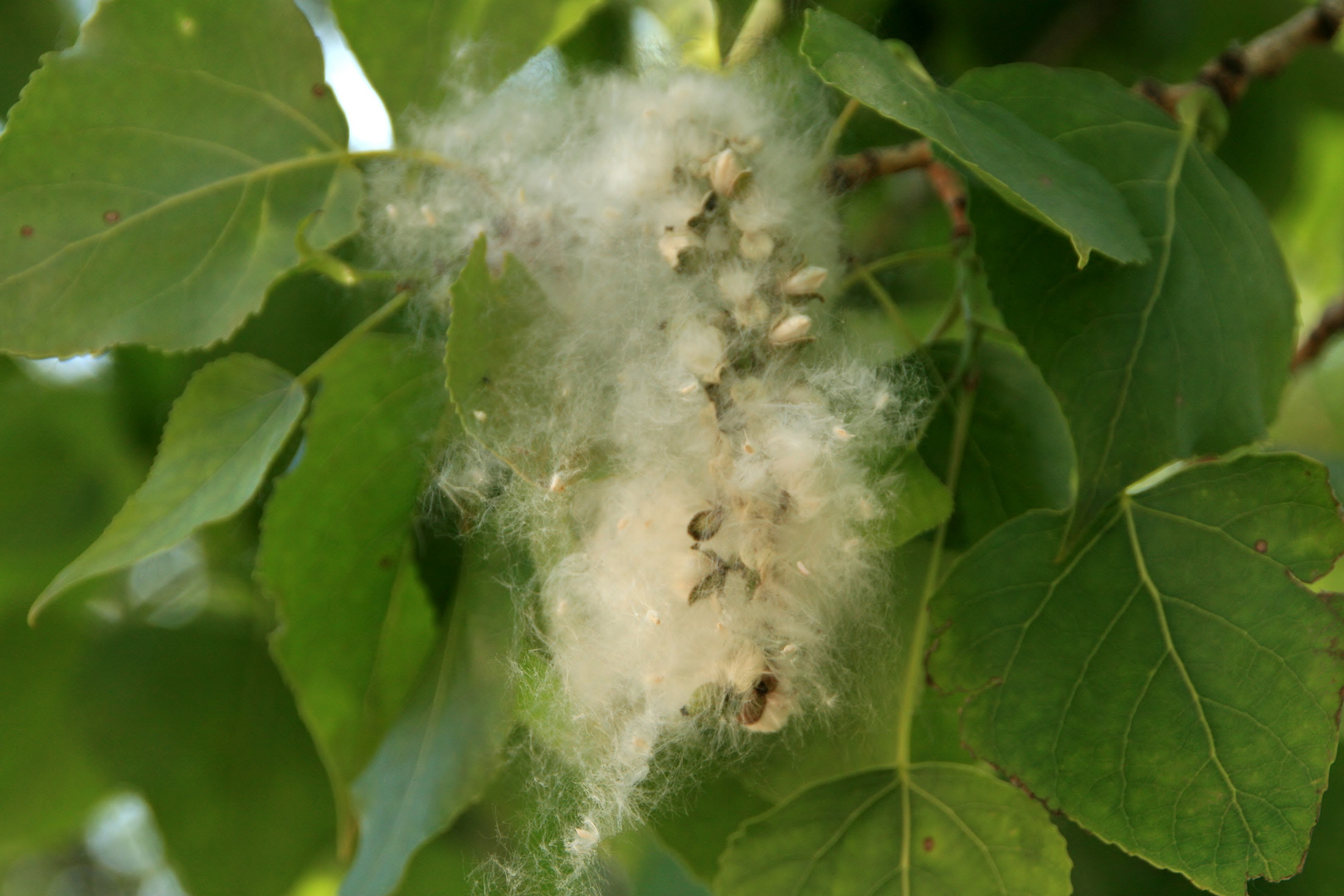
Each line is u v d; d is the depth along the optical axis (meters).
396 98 0.59
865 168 0.60
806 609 0.56
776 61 0.60
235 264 0.58
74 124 0.57
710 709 0.56
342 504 0.60
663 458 0.56
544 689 0.57
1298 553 0.55
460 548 0.60
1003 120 0.57
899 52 0.58
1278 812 0.55
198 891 0.66
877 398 0.57
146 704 0.66
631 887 0.66
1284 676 0.55
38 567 0.66
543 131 0.59
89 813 0.68
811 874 0.57
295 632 0.60
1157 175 0.57
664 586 0.55
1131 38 0.69
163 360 0.66
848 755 0.58
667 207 0.57
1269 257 0.58
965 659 0.56
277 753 0.66
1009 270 0.56
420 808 0.58
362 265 0.64
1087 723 0.56
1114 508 0.56
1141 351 0.56
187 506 0.57
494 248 0.58
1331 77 0.69
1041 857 0.57
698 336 0.56
